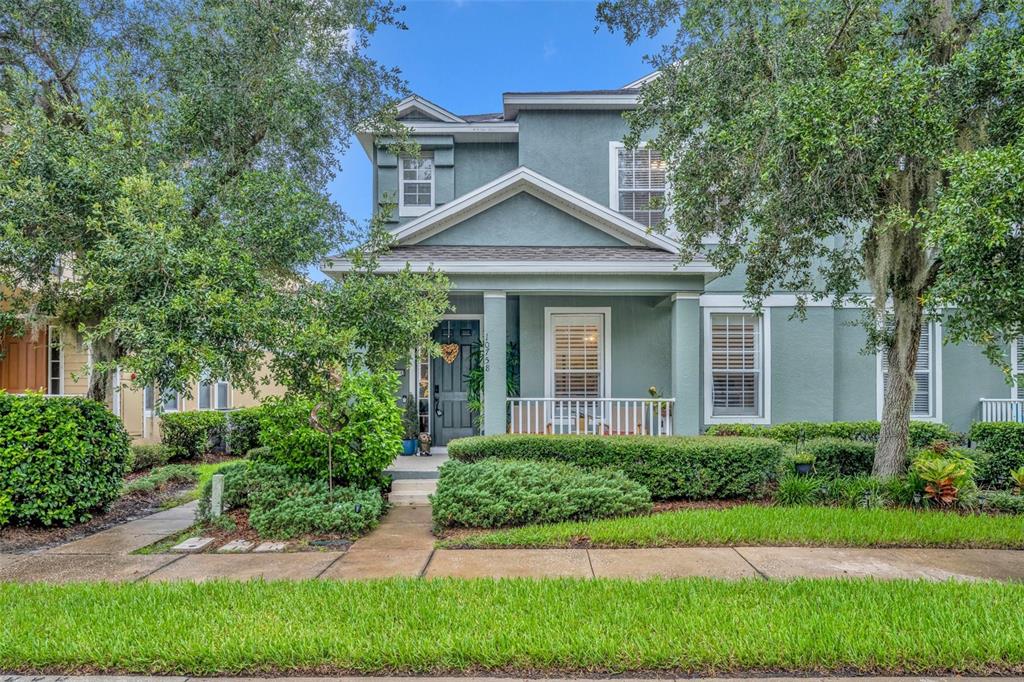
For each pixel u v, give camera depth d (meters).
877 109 5.76
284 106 8.23
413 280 7.37
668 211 12.07
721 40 7.34
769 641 3.61
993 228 4.64
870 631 3.73
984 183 4.72
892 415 8.12
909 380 8.01
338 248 9.13
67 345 8.45
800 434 10.90
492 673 3.44
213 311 5.88
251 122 8.35
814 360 11.74
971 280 5.05
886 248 7.49
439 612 4.07
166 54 8.39
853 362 11.98
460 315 11.95
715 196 7.71
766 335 11.70
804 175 6.24
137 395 13.12
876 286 7.72
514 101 12.51
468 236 11.24
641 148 12.56
